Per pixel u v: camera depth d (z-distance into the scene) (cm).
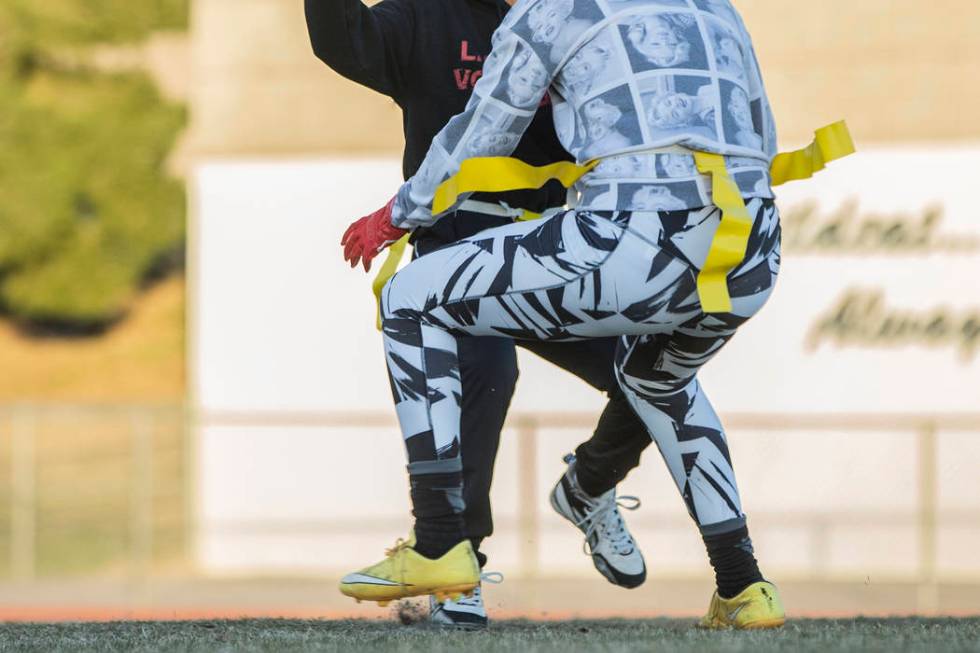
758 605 1041
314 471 4097
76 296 7231
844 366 3978
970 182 3981
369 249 1034
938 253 3978
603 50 925
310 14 1106
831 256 4000
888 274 3991
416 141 1211
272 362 4212
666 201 900
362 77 1156
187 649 866
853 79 4172
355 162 4269
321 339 4212
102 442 6047
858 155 4009
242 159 4306
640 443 1180
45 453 5872
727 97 930
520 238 944
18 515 4516
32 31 7131
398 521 4075
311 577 4069
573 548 3869
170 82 7325
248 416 3966
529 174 949
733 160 923
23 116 7100
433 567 968
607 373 1216
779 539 3909
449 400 975
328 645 879
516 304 940
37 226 7150
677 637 905
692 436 1059
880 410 3959
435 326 977
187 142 7281
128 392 6831
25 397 6725
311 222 4259
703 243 907
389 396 4188
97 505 5112
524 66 938
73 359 7100
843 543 3888
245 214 4262
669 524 3825
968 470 3900
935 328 3962
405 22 1186
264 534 4094
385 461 4091
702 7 956
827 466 3925
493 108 948
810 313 3994
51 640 962
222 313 4238
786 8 4206
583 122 932
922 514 3862
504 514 3834
